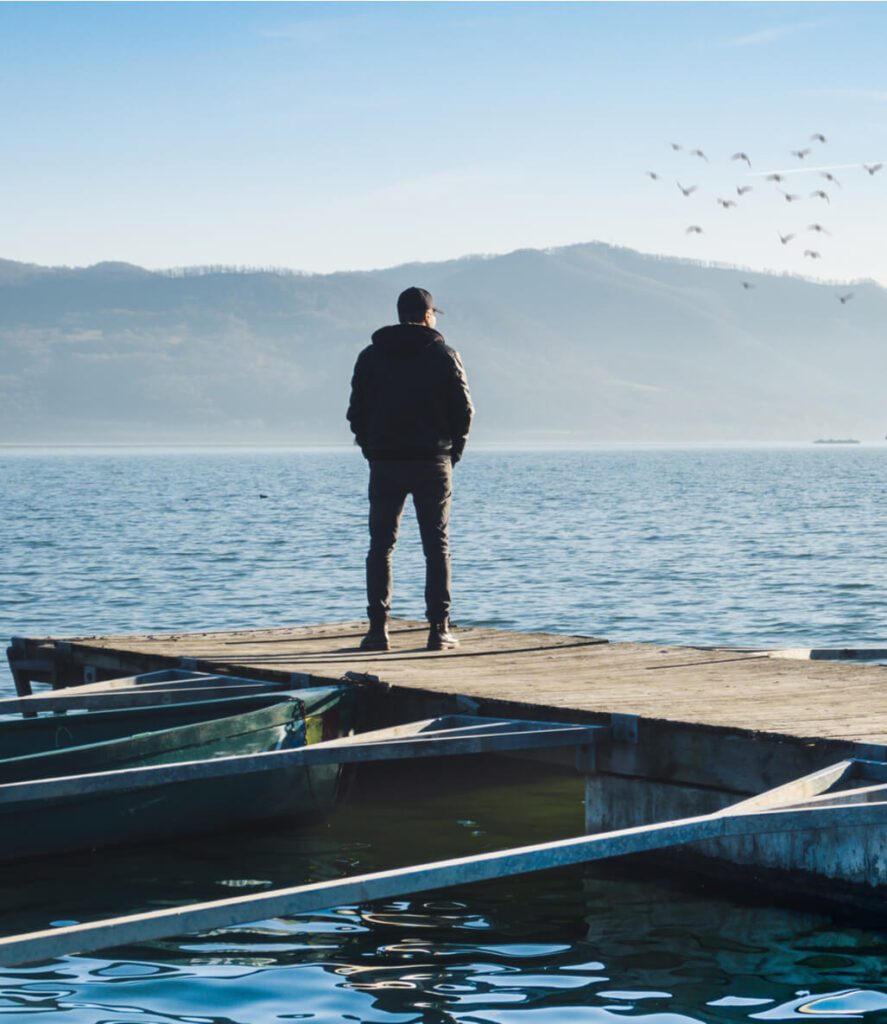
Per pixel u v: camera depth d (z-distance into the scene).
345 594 26.86
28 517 54.75
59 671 12.20
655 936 6.63
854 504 60.75
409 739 7.65
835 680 9.34
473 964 6.25
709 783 7.57
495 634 12.23
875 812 6.30
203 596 26.56
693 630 21.47
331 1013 5.67
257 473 135.75
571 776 10.54
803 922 6.81
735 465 157.25
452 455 10.84
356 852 8.17
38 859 7.74
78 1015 5.65
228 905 5.16
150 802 8.00
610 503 63.22
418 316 10.62
